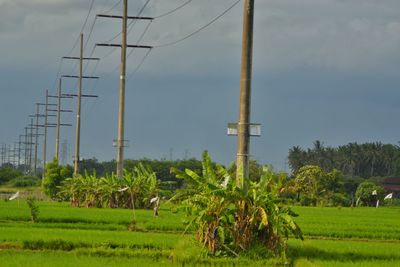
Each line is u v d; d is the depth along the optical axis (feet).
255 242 206.39
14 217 309.42
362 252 215.10
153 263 181.98
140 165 463.83
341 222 362.53
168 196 503.20
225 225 206.39
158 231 278.46
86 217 317.22
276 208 204.95
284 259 196.24
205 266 184.34
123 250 201.67
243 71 217.56
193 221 206.80
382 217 438.81
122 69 458.09
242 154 214.28
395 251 220.84
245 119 215.72
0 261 173.47
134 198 446.19
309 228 307.17
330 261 193.67
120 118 454.40
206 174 210.59
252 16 218.79
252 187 208.33
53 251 201.16
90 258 185.26
